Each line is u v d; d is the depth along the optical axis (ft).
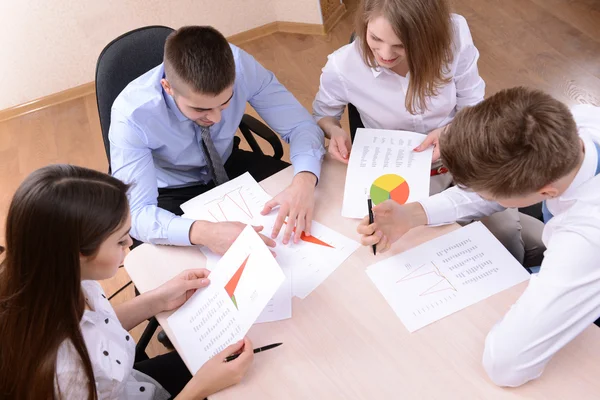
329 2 10.80
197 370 3.63
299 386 3.43
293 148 5.06
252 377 3.51
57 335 3.17
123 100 4.96
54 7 9.62
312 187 4.62
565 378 3.25
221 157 5.92
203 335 3.76
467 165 3.21
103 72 5.18
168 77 4.49
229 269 3.90
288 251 4.19
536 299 3.23
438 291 3.77
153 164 5.19
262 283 3.66
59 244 3.09
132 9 10.16
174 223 4.39
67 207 3.08
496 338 3.27
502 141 3.03
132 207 4.69
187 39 4.35
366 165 4.64
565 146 2.99
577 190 3.30
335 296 3.85
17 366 3.17
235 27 11.03
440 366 3.40
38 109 10.52
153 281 4.22
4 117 10.39
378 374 3.42
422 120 5.44
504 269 3.83
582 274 3.14
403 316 3.67
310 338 3.65
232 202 4.64
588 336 3.41
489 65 9.39
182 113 5.05
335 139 5.07
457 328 3.56
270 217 4.48
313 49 10.68
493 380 3.28
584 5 10.11
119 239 3.41
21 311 3.14
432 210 4.18
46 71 10.24
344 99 5.57
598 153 3.32
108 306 3.99
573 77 8.96
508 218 4.75
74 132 9.95
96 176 3.33
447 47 4.56
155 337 6.74
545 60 9.31
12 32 9.61
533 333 3.18
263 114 5.66
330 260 4.09
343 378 3.43
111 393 3.75
